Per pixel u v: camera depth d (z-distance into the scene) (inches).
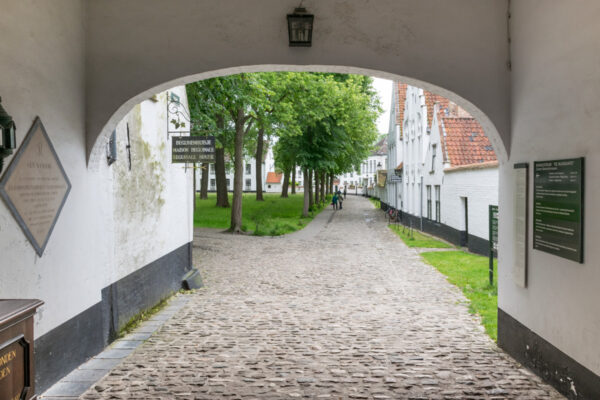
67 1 219.6
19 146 179.5
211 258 632.4
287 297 409.1
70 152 222.2
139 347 263.6
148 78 240.7
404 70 243.9
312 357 240.5
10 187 173.3
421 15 243.6
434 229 952.3
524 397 186.4
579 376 177.8
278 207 1643.7
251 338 279.4
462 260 612.7
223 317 336.8
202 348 259.0
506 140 245.6
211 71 244.2
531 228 219.9
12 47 175.3
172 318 336.2
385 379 205.5
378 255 675.4
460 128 874.8
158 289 378.0
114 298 283.6
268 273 530.0
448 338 278.8
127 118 311.4
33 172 188.9
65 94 217.3
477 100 244.2
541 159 209.3
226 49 242.5
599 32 164.1
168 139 407.2
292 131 963.3
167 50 241.4
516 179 236.4
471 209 703.1
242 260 620.1
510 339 245.4
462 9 243.6
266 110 910.4
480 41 244.2
